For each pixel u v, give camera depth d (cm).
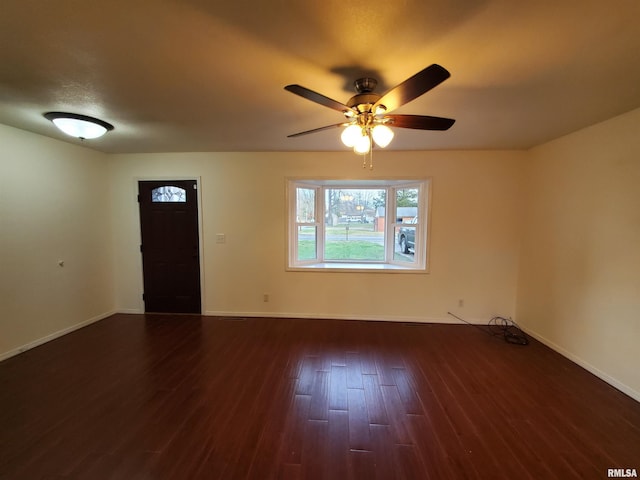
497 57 148
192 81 176
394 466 160
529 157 346
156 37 132
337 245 438
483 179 360
